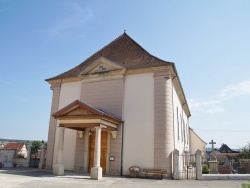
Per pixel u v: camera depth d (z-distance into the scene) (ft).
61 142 49.29
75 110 48.62
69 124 48.52
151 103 52.03
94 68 60.08
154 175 46.88
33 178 40.63
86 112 47.47
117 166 51.13
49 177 42.75
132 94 54.39
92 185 35.14
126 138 52.16
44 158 62.28
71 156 57.62
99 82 58.65
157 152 48.55
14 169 56.24
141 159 49.62
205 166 58.44
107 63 58.44
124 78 56.29
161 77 52.54
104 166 52.75
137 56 61.05
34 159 65.72
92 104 57.72
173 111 53.31
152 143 49.60
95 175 42.75
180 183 39.40
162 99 51.21
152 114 51.26
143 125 51.44
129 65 58.03
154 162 48.24
